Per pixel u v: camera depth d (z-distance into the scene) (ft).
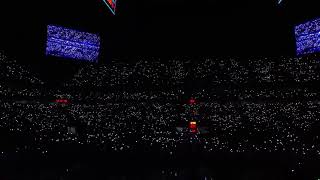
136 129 56.49
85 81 89.25
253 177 25.49
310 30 74.59
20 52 79.25
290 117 56.44
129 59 96.84
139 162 29.86
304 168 27.48
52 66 85.20
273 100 73.51
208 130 53.88
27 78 77.87
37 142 39.29
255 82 81.51
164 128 57.98
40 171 26.61
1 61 74.69
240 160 30.55
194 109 67.77
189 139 45.44
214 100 78.95
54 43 82.48
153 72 91.45
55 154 32.68
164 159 31.27
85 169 27.53
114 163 29.50
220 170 27.48
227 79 84.64
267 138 47.93
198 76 87.66
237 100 77.05
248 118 58.65
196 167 28.25
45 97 76.79
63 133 50.37
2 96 70.44
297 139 45.93
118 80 90.79
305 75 75.97
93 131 54.44
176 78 89.20
